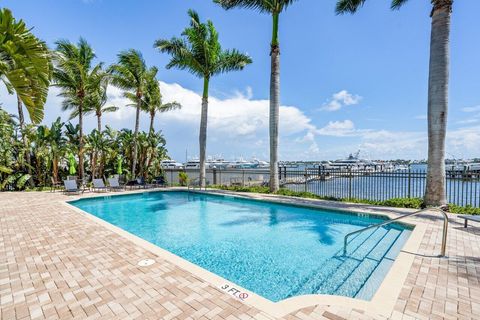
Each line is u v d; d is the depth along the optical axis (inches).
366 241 222.7
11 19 124.6
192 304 101.7
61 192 515.8
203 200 476.7
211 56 569.9
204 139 598.2
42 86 139.2
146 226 301.3
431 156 305.7
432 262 141.6
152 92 740.0
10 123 645.9
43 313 96.4
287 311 95.4
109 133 728.3
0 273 132.6
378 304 98.8
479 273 127.6
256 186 569.0
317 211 335.3
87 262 146.6
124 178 700.0
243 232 270.4
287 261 188.5
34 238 195.0
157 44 547.5
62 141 645.9
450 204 303.4
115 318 92.8
